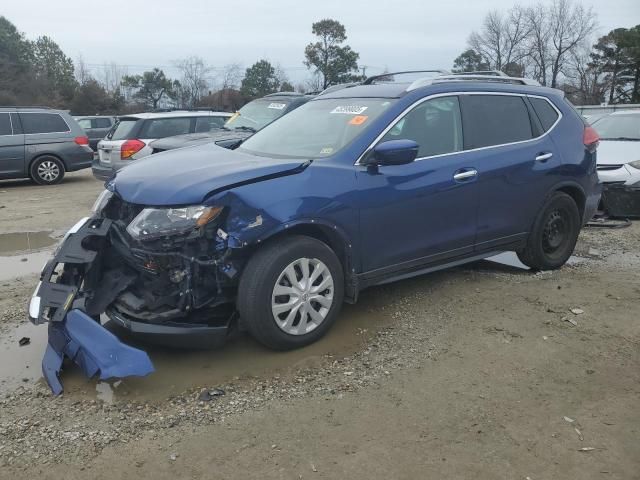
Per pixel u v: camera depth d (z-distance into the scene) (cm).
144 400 350
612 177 830
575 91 6141
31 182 1452
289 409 338
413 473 282
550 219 567
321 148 450
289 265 392
